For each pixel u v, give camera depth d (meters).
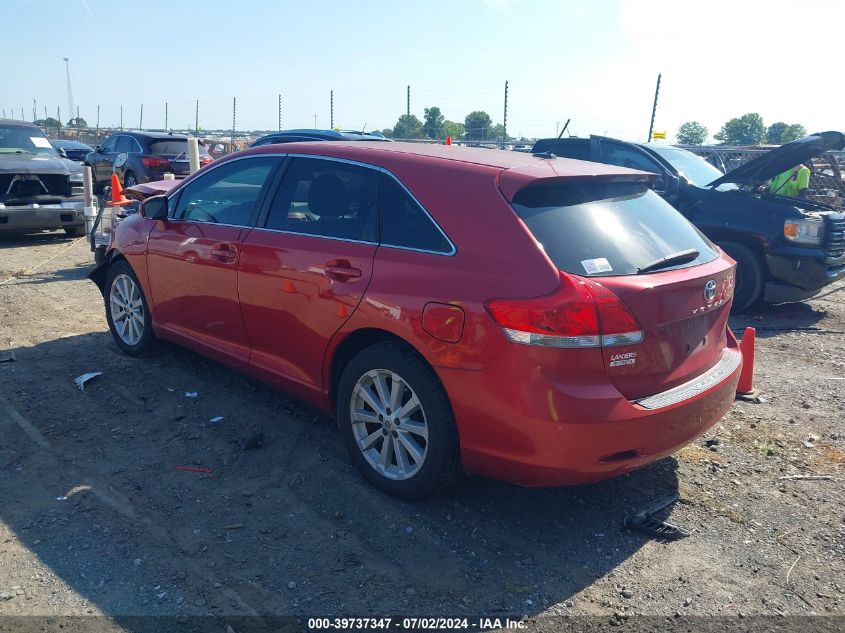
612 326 3.18
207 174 5.09
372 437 3.89
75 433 4.50
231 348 4.80
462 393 3.38
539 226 3.38
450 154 3.97
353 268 3.85
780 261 7.92
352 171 4.11
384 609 3.02
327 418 4.82
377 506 3.77
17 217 11.07
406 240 3.71
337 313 3.89
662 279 3.36
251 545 3.42
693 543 3.58
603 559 3.42
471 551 3.43
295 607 3.01
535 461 3.25
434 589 3.16
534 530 3.63
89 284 8.53
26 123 12.66
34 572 3.17
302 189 4.34
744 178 8.16
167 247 5.14
